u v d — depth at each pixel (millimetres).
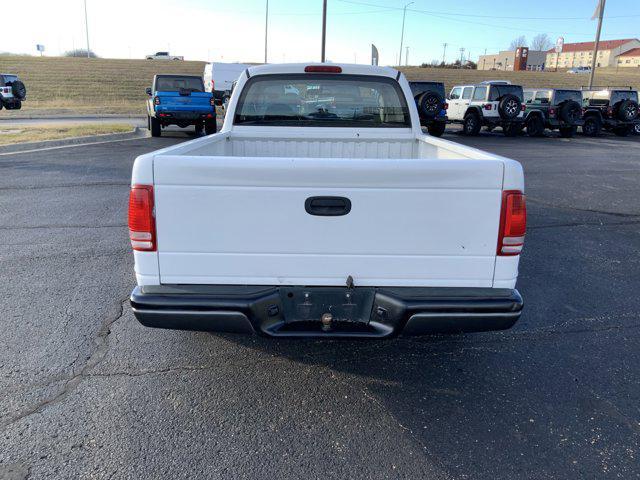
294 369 3367
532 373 3355
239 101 4578
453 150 3617
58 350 3520
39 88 39125
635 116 22031
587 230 6840
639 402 3039
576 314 4262
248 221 2666
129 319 4008
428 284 2768
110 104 31844
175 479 2385
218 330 2797
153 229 2676
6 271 4949
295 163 2586
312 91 4602
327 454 2564
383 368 3404
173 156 2604
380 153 4754
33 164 10984
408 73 57219
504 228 2697
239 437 2684
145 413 2867
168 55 79938
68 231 6266
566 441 2684
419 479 2400
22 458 2500
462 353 3615
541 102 22047
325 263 2727
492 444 2654
